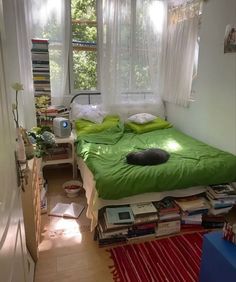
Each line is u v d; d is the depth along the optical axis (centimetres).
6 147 100
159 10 369
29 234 190
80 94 378
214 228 243
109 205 221
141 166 239
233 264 139
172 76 371
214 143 303
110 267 196
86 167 264
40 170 273
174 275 189
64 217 259
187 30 330
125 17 359
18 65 267
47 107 333
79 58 371
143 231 227
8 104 110
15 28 268
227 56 271
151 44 379
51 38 337
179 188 230
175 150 286
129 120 374
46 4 325
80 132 336
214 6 285
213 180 237
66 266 196
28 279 148
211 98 301
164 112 408
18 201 123
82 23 360
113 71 371
